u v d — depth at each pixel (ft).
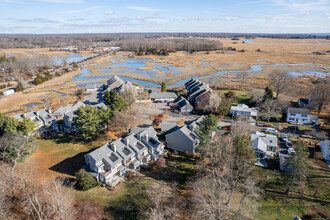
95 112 208.95
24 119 190.29
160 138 214.69
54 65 629.51
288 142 203.31
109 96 281.54
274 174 165.37
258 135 204.44
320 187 149.69
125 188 150.71
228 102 269.44
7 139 172.35
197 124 210.59
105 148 162.30
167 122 257.14
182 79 478.18
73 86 426.10
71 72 546.26
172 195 141.08
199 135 177.06
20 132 183.42
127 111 240.94
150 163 178.19
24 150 173.27
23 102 333.01
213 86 402.31
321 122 248.52
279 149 196.75
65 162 180.45
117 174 162.91
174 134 195.52
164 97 330.54
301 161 129.39
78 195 143.64
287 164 137.90
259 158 181.57
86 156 159.12
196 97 307.99
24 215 125.70
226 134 219.20
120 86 335.26
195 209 129.39
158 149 188.03
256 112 265.54
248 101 321.93
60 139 219.20
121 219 124.88
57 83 442.50
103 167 156.35
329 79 431.43
